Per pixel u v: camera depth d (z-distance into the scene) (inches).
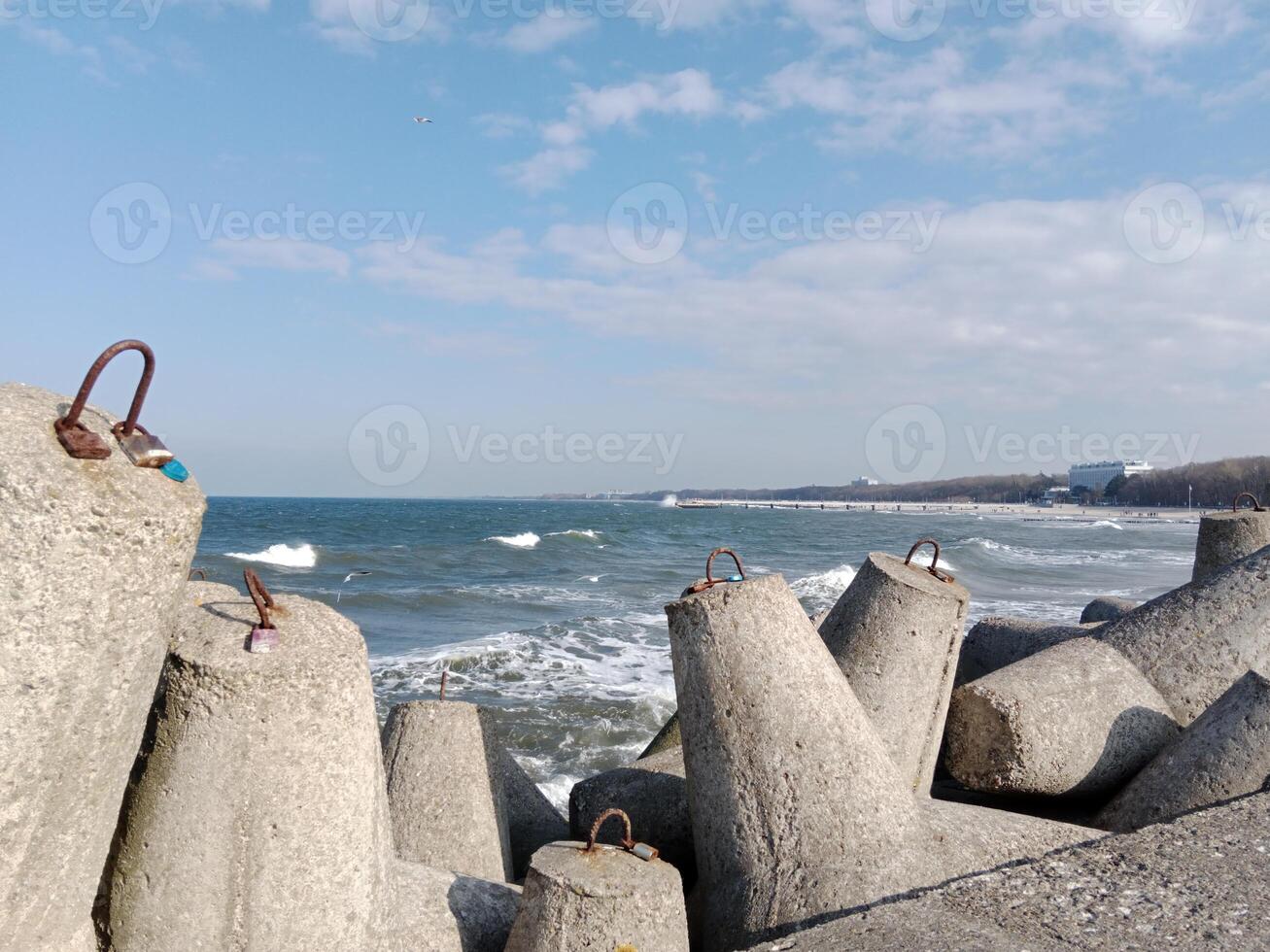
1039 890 139.7
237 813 112.3
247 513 3619.6
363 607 887.1
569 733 406.9
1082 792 216.7
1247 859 149.1
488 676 522.6
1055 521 3850.9
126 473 98.0
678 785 205.3
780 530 2832.2
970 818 175.2
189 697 111.8
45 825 97.3
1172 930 126.6
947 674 211.0
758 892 159.0
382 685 503.8
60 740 95.4
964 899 137.3
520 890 161.3
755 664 168.1
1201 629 241.3
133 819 113.3
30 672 91.4
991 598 960.3
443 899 146.7
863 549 1872.5
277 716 112.5
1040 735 207.5
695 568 1390.3
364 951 122.6
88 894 106.0
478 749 192.5
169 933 112.0
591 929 132.0
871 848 158.4
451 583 1131.9
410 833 181.6
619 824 202.4
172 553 100.3
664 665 556.7
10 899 97.0
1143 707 222.4
